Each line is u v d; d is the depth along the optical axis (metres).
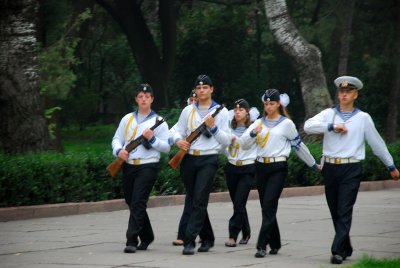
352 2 37.78
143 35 44.72
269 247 12.96
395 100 42.62
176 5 48.88
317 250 12.59
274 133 12.13
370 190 25.73
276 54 49.06
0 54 20.75
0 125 20.77
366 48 44.09
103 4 43.75
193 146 12.34
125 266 10.97
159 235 14.41
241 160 13.34
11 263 11.26
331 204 11.73
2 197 17.12
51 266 10.98
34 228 15.34
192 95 13.42
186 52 49.03
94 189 19.16
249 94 48.31
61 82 28.64
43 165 17.84
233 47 48.62
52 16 33.41
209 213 18.19
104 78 57.00
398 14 40.94
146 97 12.46
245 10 49.06
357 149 11.46
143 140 12.30
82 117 49.81
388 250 12.53
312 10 49.22
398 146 28.55
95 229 15.17
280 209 19.11
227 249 12.84
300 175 24.48
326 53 45.66
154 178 12.42
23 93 20.75
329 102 29.33
